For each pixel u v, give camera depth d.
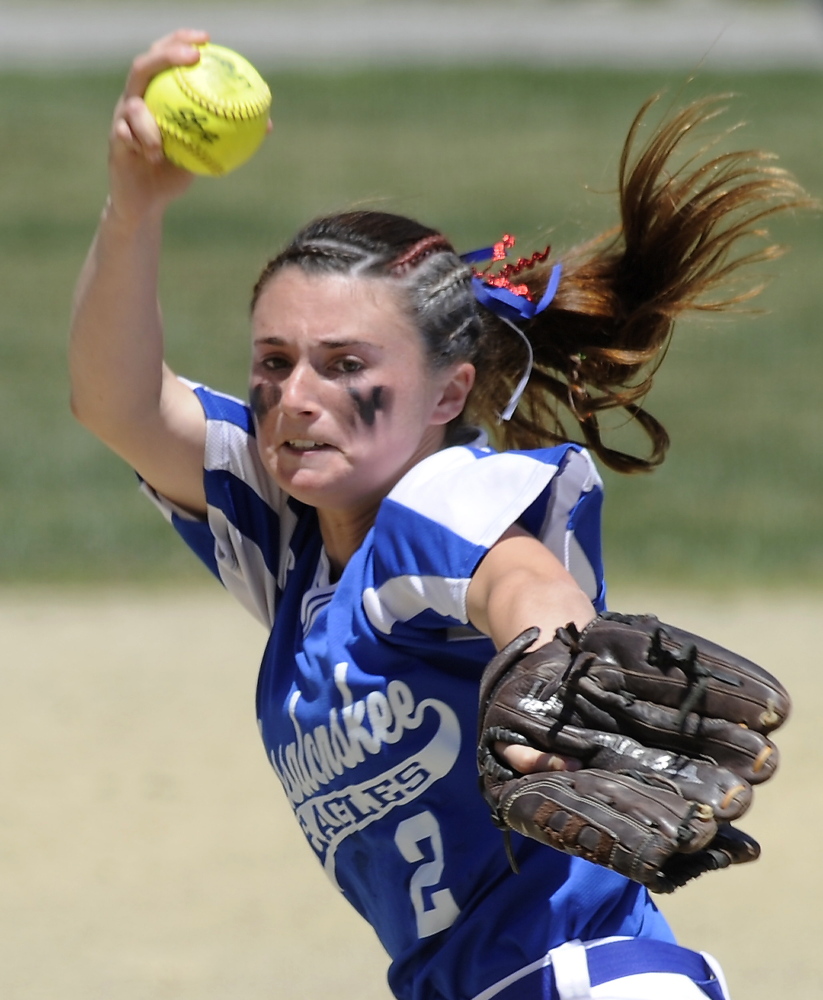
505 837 6.77
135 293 8.88
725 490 32.91
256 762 19.84
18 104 73.38
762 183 9.80
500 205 58.75
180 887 16.44
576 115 74.31
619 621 6.53
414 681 7.91
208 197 61.34
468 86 79.56
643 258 9.84
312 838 8.75
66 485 33.00
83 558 28.53
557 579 7.16
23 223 57.53
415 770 7.98
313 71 82.69
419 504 7.66
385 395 8.18
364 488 8.30
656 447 10.34
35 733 20.62
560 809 6.25
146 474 9.44
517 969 8.03
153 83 8.41
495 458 7.72
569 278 9.74
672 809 6.14
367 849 8.32
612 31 97.88
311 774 8.37
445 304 8.38
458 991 8.25
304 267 8.22
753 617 24.92
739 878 16.94
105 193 61.44
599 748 6.45
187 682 22.59
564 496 7.77
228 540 9.34
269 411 8.27
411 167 65.25
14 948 14.98
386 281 8.20
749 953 15.02
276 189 62.44
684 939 15.39
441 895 8.14
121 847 17.41
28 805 18.41
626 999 7.84
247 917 15.77
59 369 42.19
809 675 22.25
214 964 14.66
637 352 9.80
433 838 8.09
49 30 94.19
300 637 8.53
